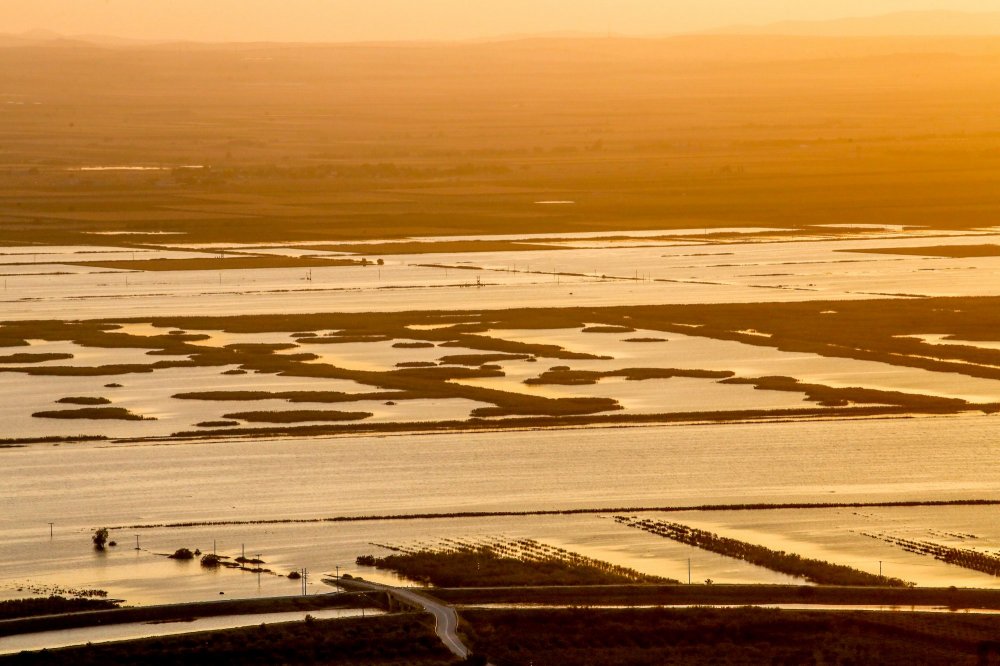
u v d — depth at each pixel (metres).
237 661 191.25
